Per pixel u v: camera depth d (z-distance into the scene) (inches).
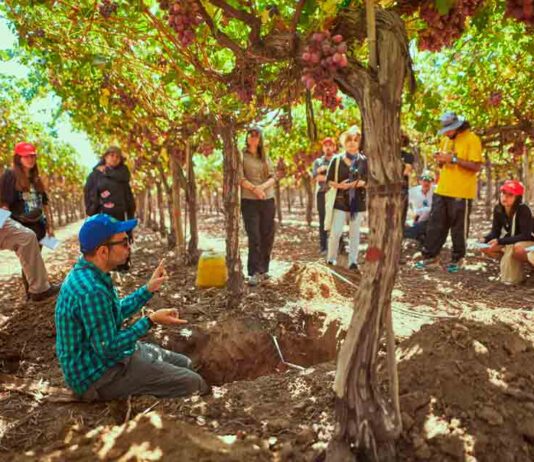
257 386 106.7
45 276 172.4
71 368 100.8
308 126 91.2
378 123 69.6
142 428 82.7
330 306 159.5
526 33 119.3
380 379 93.7
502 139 254.7
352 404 74.0
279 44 82.5
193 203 243.9
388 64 69.7
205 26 108.7
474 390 87.0
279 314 154.0
